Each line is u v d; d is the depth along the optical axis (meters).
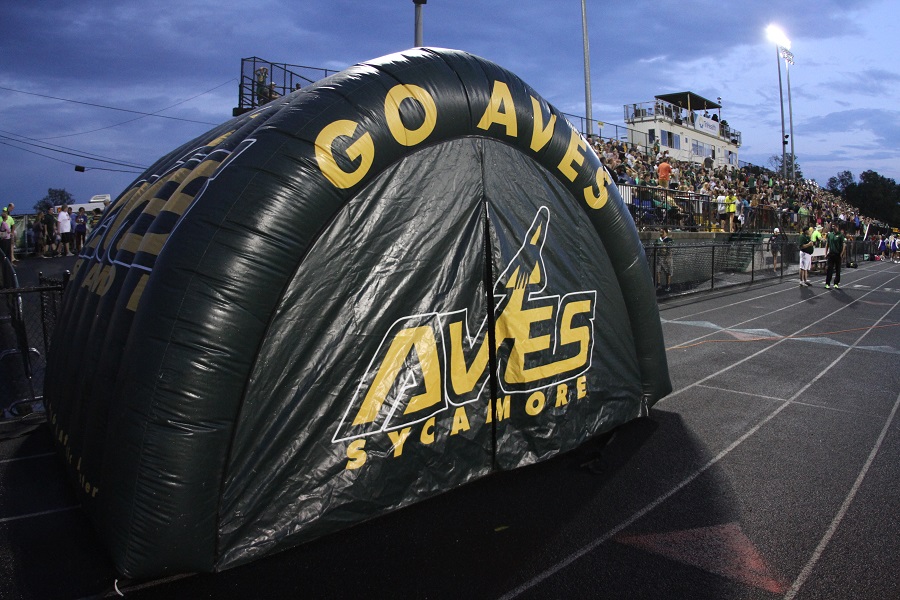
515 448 3.90
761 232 22.78
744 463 4.21
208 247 2.74
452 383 3.56
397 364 3.31
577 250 4.34
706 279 15.94
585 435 4.32
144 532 2.56
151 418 2.60
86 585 2.81
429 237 3.46
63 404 3.82
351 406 3.15
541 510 3.49
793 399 5.83
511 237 3.89
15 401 5.59
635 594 2.68
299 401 2.98
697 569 2.88
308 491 3.00
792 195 33.03
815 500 3.64
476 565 2.92
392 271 3.30
